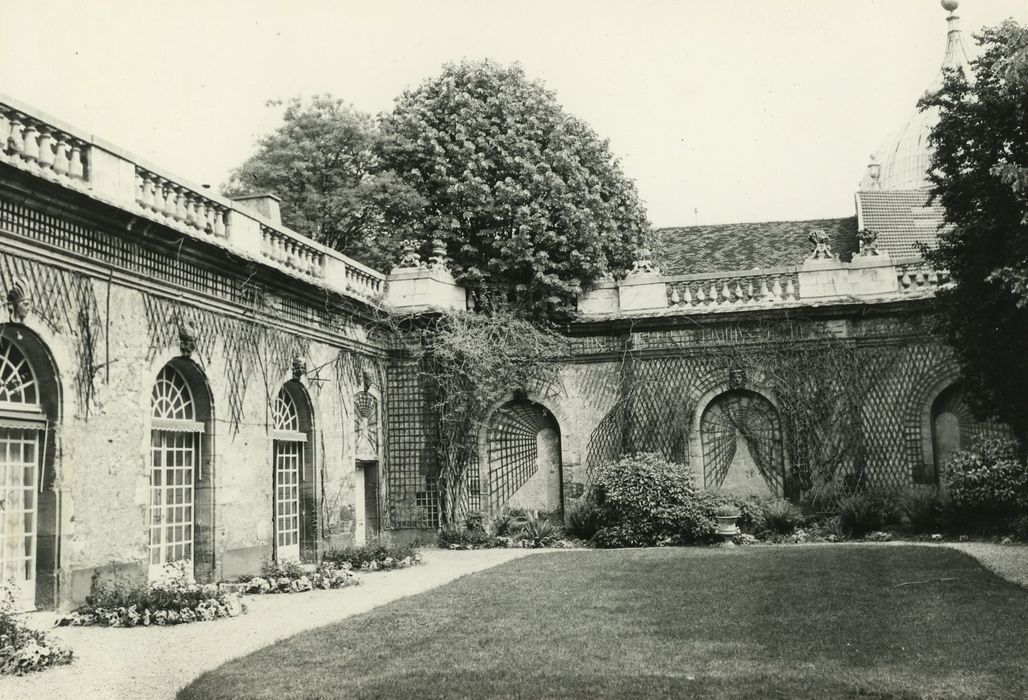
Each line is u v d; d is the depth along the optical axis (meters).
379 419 20.75
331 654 8.41
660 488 18.98
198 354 13.77
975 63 12.98
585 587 12.17
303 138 28.05
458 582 13.08
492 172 23.47
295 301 16.83
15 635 8.38
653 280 21.45
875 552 14.83
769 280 21.00
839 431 20.27
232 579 14.14
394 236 24.83
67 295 11.19
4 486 10.48
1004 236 12.91
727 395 21.06
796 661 7.77
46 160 11.05
